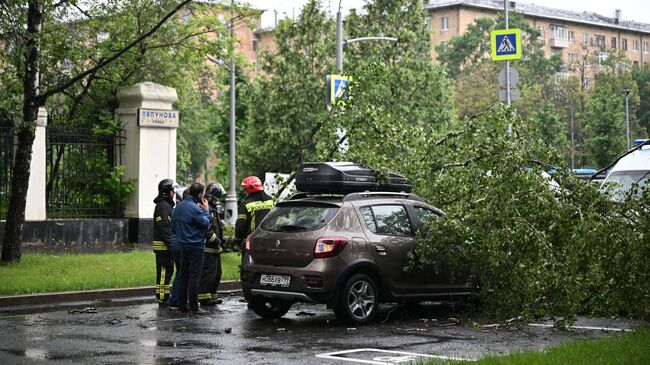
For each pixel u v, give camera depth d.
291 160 48.22
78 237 23.33
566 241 12.52
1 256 18.61
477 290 13.67
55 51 19.27
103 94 24.77
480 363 8.67
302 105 47.69
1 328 12.22
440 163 14.81
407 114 39.97
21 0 18.03
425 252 13.05
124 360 9.62
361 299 12.64
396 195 13.46
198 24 24.00
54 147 23.77
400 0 45.69
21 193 18.64
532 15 111.94
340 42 29.23
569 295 11.93
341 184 13.40
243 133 52.78
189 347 10.57
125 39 23.34
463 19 106.25
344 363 9.46
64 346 10.61
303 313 14.00
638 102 87.38
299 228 12.66
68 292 15.83
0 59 19.28
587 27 119.69
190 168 78.38
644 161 19.48
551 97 83.12
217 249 15.26
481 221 12.85
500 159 13.03
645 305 11.87
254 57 108.12
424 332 11.91
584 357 8.87
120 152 24.48
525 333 11.81
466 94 78.69
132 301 15.81
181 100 29.50
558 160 13.40
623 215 12.31
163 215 15.20
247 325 12.65
